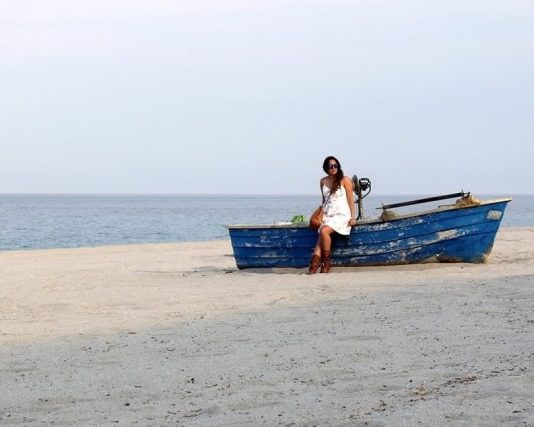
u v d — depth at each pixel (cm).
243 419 465
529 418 429
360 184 1402
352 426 439
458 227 1317
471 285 1014
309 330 745
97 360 657
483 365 559
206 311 913
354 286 1084
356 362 599
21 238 3803
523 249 1727
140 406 511
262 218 7225
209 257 1912
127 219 6825
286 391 527
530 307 805
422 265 1329
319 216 1346
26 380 596
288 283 1173
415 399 484
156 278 1342
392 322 759
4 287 1234
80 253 2128
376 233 1330
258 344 690
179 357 655
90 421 481
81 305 1005
